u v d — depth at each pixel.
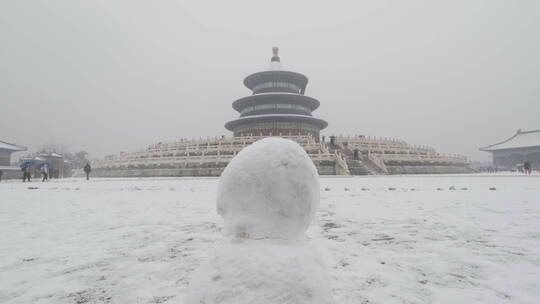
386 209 8.83
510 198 10.79
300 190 1.71
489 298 3.02
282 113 46.62
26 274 3.80
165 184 20.12
